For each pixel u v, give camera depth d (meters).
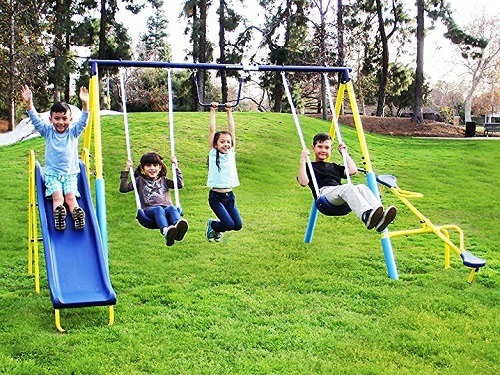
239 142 16.19
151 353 4.83
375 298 6.29
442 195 12.39
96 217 6.30
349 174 6.89
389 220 5.98
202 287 6.61
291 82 33.94
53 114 6.12
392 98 45.38
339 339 5.20
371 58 36.41
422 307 6.01
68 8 31.67
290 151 16.09
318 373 4.53
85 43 33.66
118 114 19.56
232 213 6.61
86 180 6.57
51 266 5.49
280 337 5.20
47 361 4.69
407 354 4.89
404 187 13.17
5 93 30.64
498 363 4.75
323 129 20.05
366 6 33.72
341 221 9.91
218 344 5.06
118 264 7.47
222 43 32.00
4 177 12.34
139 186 6.38
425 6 29.23
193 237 8.72
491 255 8.12
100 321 5.57
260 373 4.52
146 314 5.76
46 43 30.47
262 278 6.89
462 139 24.19
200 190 11.89
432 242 8.76
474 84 43.75
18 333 5.20
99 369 4.53
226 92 32.41
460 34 28.86
